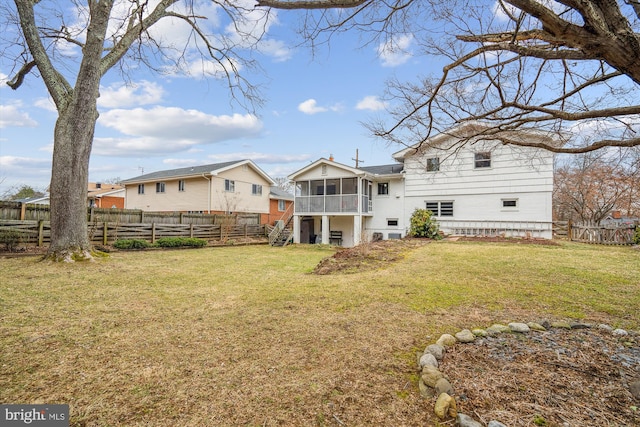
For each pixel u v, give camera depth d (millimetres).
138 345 2684
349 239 16516
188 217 14164
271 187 27062
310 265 8070
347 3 2922
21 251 8102
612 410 1711
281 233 16344
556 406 1752
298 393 1956
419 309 3744
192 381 2098
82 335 2883
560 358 2354
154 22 7531
